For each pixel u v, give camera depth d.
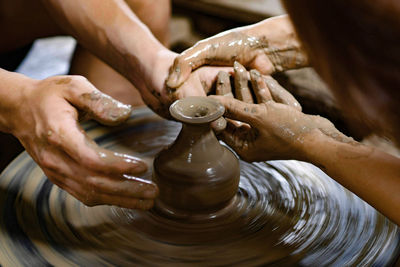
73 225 1.17
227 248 1.11
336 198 1.28
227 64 1.49
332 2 0.44
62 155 1.08
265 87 1.33
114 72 1.92
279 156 1.25
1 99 1.17
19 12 2.10
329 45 0.48
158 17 1.92
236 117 1.21
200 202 1.16
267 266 1.05
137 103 1.93
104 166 1.02
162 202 1.20
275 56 1.56
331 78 0.53
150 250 1.10
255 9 2.58
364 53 0.46
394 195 1.00
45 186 1.30
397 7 0.41
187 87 1.38
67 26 1.65
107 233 1.15
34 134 1.12
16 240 1.10
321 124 1.18
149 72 1.45
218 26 2.82
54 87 1.13
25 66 3.02
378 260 1.05
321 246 1.11
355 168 1.07
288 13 0.50
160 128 1.62
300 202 1.27
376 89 0.49
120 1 1.62
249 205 1.26
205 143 1.17
